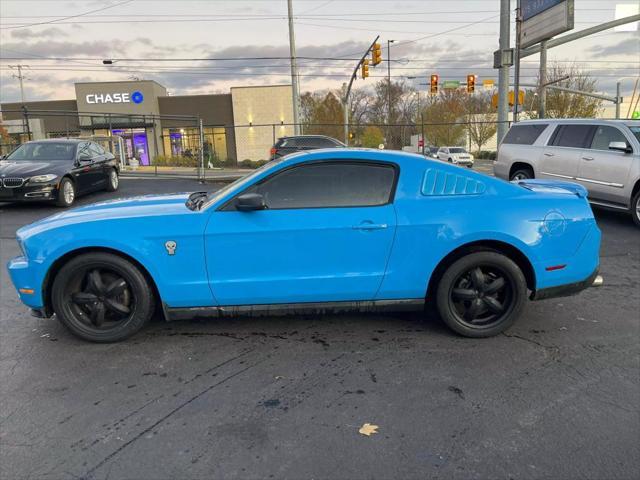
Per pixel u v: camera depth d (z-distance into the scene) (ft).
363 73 94.43
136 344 13.29
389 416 9.85
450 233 12.75
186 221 12.60
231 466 8.40
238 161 128.77
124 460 8.57
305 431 9.37
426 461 8.49
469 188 13.19
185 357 12.53
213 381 11.30
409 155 13.23
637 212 28.02
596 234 13.60
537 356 12.48
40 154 40.06
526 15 63.72
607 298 16.79
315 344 13.23
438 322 14.62
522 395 10.62
